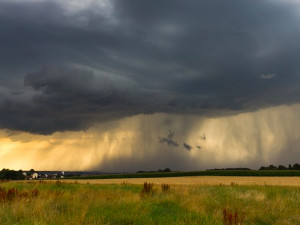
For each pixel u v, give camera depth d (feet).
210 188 73.61
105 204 42.16
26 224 29.19
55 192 51.70
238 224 33.17
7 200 42.88
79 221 30.63
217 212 38.81
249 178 227.40
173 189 70.28
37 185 87.71
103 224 30.81
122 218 34.19
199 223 32.68
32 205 37.81
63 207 39.70
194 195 53.26
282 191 67.67
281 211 42.11
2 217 31.99
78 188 75.77
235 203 47.44
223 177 250.98
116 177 311.27
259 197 52.75
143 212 37.52
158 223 32.78
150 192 59.06
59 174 414.21
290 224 36.24
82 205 39.81
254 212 41.34
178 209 40.73
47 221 30.68
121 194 55.26
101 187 84.74
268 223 37.19
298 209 44.06
